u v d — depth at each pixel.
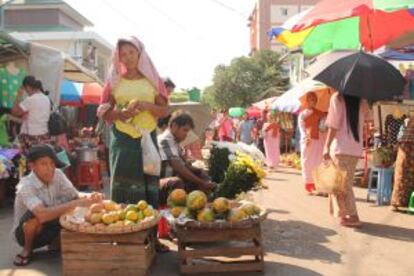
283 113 21.23
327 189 6.80
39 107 8.30
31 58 9.59
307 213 8.06
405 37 9.71
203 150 11.29
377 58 6.93
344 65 6.78
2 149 8.57
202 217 4.92
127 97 5.21
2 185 8.44
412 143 7.93
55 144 8.65
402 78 6.92
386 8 6.26
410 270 5.10
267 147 15.98
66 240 4.70
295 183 12.14
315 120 9.92
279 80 44.75
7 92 9.72
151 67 5.27
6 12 30.67
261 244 5.00
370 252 5.74
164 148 6.29
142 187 5.31
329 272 5.02
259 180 6.12
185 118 6.38
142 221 4.71
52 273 4.95
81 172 10.75
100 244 4.69
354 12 6.39
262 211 5.17
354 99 6.78
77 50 26.88
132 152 5.24
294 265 5.24
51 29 29.95
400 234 6.58
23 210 5.26
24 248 5.29
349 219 7.00
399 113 11.30
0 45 9.11
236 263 4.93
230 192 6.05
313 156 10.03
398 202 8.05
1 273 4.95
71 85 15.09
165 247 5.68
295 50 13.50
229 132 19.58
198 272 4.88
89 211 4.83
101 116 5.32
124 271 4.69
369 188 9.26
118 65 5.24
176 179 6.10
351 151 6.80
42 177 5.20
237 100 46.34
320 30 9.34
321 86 10.20
